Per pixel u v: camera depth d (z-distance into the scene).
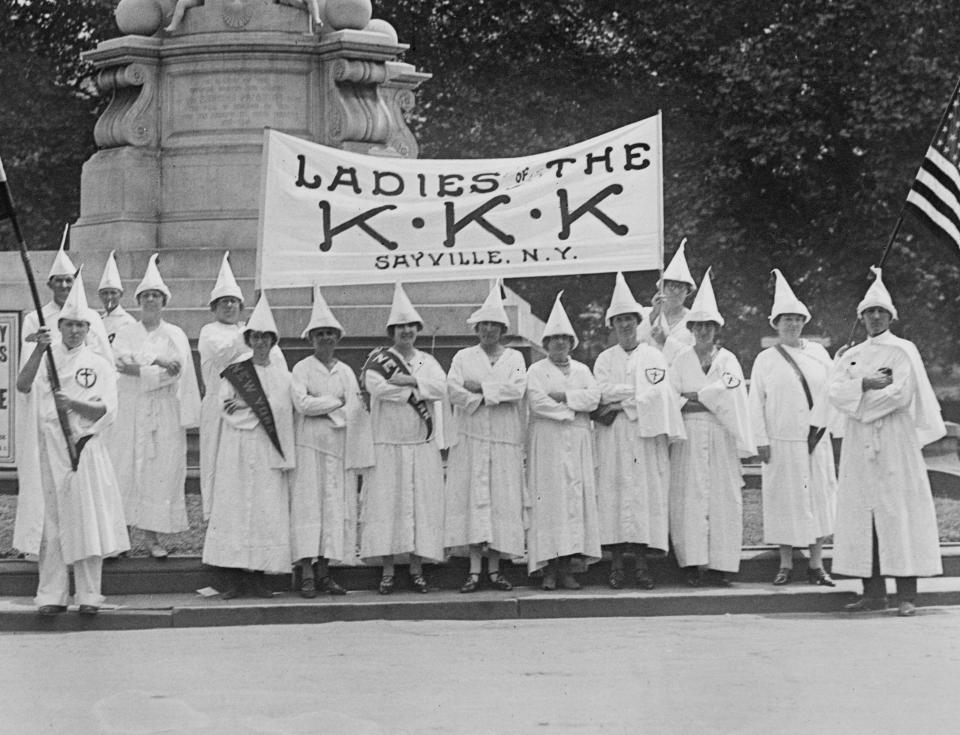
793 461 15.49
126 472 16.00
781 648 12.64
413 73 22.17
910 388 14.76
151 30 21.00
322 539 14.90
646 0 32.41
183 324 19.34
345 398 15.06
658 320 15.90
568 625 13.90
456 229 15.87
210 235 20.42
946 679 11.44
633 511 15.08
